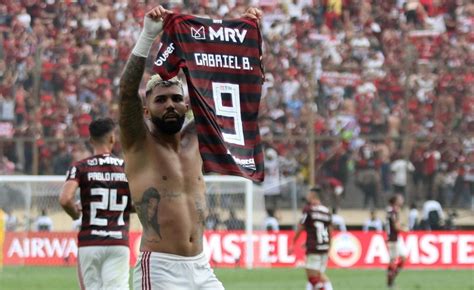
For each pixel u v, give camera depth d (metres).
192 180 14.69
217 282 14.71
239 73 14.25
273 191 59.91
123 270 22.06
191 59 14.03
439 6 72.25
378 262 56.69
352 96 63.47
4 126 61.41
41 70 63.22
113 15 70.94
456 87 63.41
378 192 59.53
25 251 54.62
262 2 72.44
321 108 63.16
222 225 56.28
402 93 63.59
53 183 55.00
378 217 59.31
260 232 56.88
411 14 71.75
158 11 13.88
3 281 44.47
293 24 70.38
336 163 59.97
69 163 59.31
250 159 14.12
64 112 62.41
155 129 14.74
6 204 54.62
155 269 14.32
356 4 71.94
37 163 59.34
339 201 59.69
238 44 14.30
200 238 14.66
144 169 14.49
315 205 39.16
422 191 59.47
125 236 22.00
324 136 60.06
